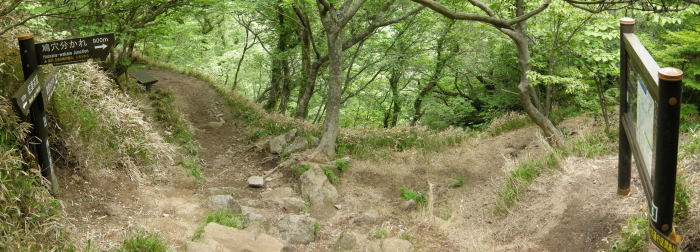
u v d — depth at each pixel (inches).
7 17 255.1
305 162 362.9
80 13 273.9
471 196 329.1
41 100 217.6
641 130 140.9
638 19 408.8
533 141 405.7
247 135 438.6
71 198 237.6
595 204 236.2
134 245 202.4
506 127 457.4
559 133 373.1
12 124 210.1
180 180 305.0
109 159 275.9
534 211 255.8
